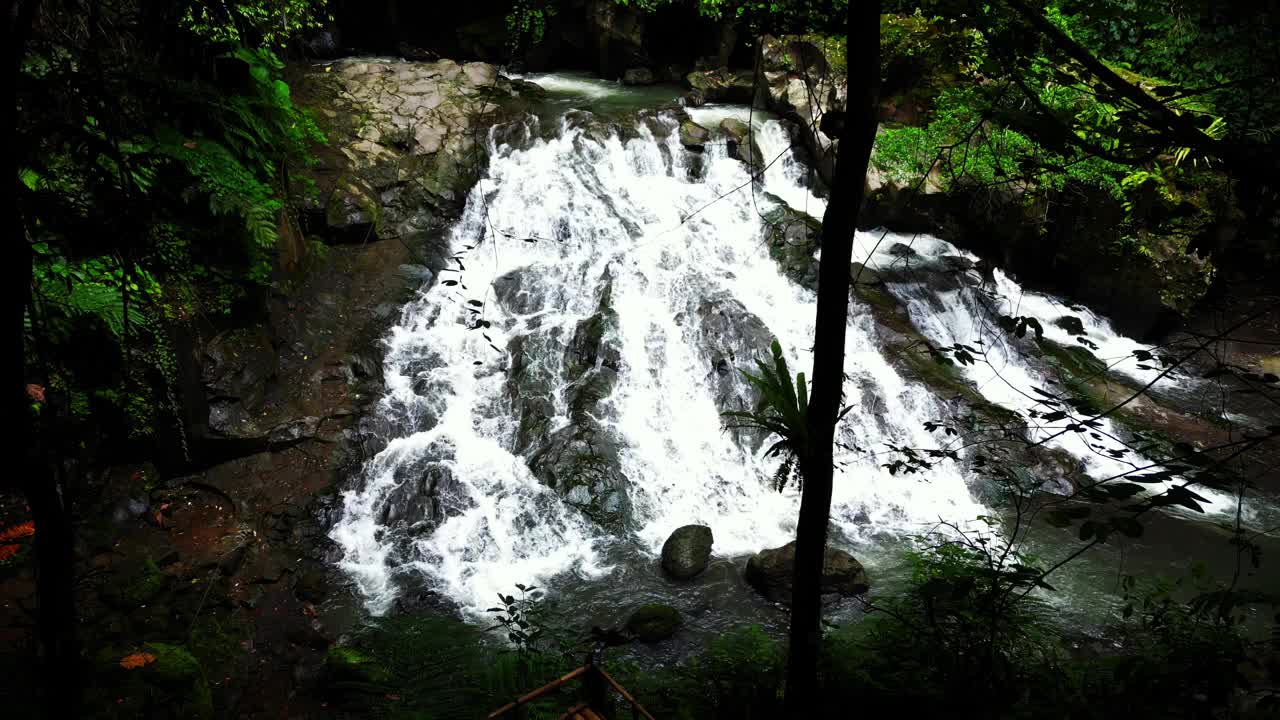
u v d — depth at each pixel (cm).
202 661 748
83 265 761
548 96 1584
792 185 1463
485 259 1272
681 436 1098
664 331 1189
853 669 596
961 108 1248
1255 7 368
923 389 1163
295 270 1128
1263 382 393
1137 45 1116
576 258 1279
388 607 849
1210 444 1123
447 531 947
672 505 1024
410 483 984
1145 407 1199
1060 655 756
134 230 445
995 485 1048
